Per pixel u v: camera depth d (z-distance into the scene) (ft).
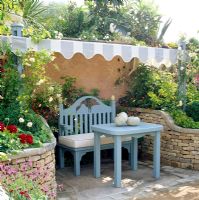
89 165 24.44
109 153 26.66
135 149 22.97
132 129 19.54
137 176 21.49
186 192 18.25
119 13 47.21
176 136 23.63
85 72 27.32
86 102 26.30
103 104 25.50
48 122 23.35
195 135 22.84
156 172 20.98
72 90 26.23
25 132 17.16
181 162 23.41
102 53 21.26
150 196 17.65
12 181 12.22
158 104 25.94
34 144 15.96
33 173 14.29
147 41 41.70
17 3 13.62
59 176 21.47
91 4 46.57
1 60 19.38
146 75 28.14
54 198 16.49
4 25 13.96
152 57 24.13
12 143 15.21
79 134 23.61
